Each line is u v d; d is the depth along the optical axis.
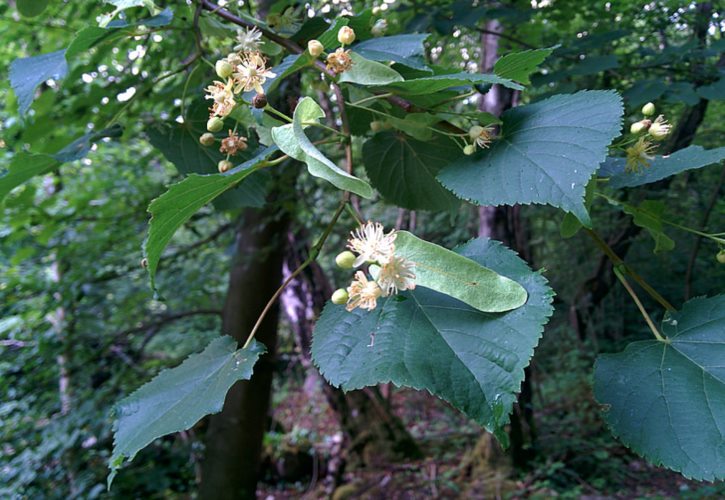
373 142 1.25
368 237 0.76
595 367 0.84
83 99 1.99
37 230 3.77
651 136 1.00
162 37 2.11
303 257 5.10
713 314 0.86
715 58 2.83
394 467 5.72
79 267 3.85
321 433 6.89
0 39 2.74
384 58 0.95
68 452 4.22
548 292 0.73
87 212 3.65
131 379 4.39
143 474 4.95
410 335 0.74
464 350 0.71
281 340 7.20
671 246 1.09
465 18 2.20
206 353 0.92
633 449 0.75
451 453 5.82
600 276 4.93
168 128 1.33
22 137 2.02
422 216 5.34
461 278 0.74
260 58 0.93
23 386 4.16
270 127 1.01
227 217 4.25
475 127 0.87
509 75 0.96
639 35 2.88
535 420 5.69
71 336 4.11
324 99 2.32
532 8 2.21
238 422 4.19
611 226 4.39
